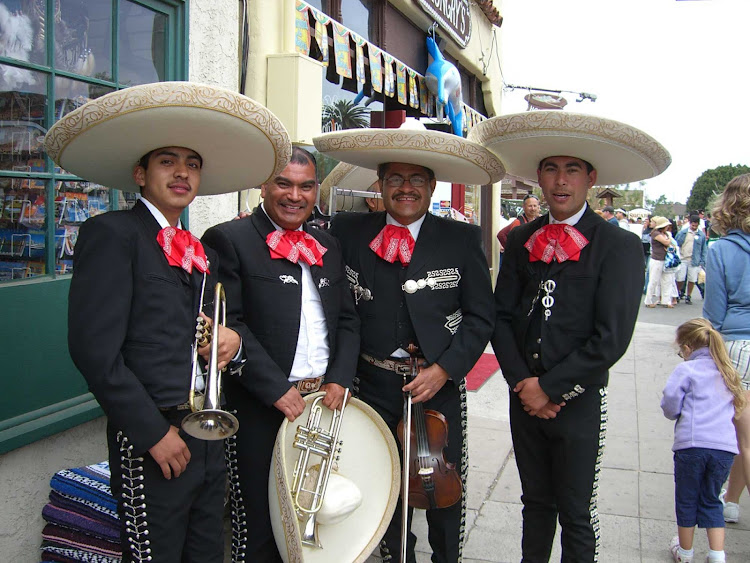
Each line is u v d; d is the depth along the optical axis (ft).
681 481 10.09
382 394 8.92
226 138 6.66
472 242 9.25
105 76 9.82
